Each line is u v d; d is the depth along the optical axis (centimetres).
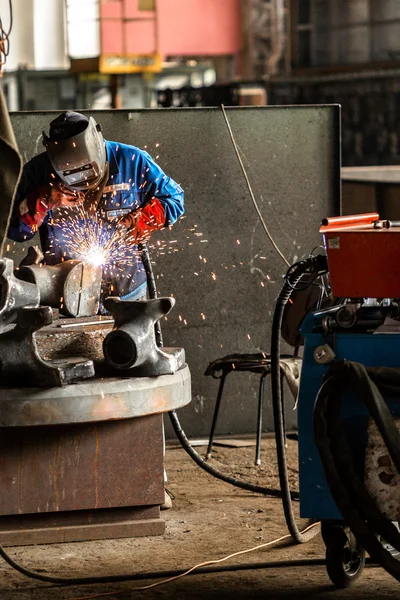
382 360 351
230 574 395
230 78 3081
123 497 442
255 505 496
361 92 2266
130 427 441
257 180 639
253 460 587
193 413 644
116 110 614
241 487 502
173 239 630
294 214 646
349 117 2278
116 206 516
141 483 444
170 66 2780
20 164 347
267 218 643
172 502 503
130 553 423
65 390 406
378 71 2256
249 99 1633
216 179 632
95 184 492
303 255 649
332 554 370
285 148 640
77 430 435
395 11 2397
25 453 432
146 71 2516
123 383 416
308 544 433
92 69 2462
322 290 494
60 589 379
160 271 631
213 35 3042
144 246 518
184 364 457
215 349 642
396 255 345
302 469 360
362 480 344
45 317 403
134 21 2486
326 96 2320
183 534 449
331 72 2402
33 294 414
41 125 604
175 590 377
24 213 502
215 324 641
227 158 632
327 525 372
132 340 408
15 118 601
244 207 638
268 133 637
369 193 917
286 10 2636
